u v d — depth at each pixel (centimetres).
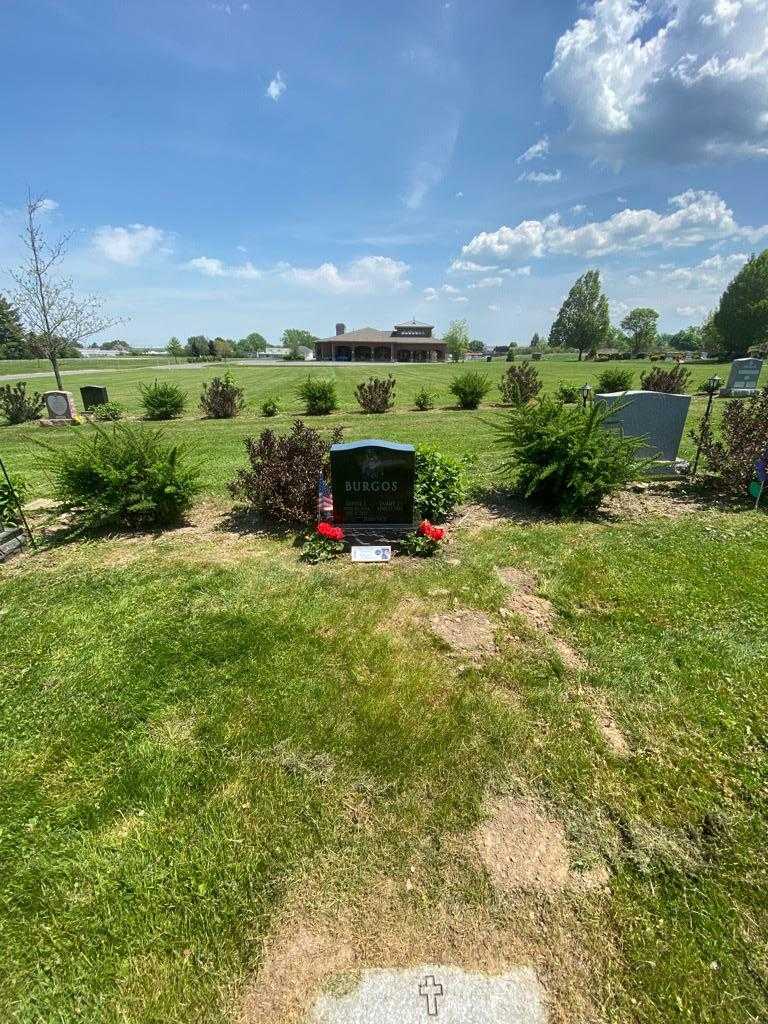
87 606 396
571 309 7681
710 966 171
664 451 737
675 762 249
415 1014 158
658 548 495
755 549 487
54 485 594
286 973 169
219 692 296
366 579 434
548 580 430
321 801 228
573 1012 160
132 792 234
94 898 192
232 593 412
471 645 340
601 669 313
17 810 226
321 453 580
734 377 1914
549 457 608
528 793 233
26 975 171
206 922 183
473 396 1739
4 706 289
